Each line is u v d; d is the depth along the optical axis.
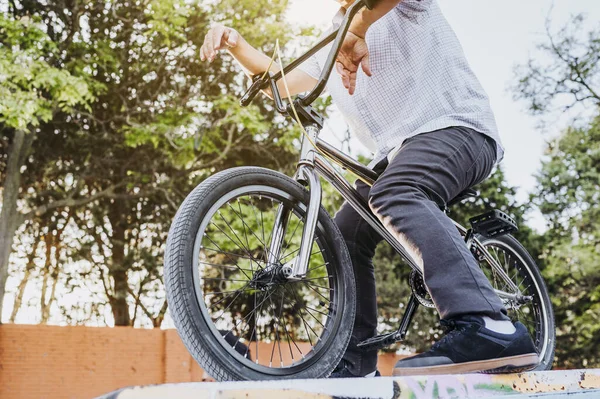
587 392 1.04
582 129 12.29
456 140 1.50
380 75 1.61
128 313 12.66
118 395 0.66
